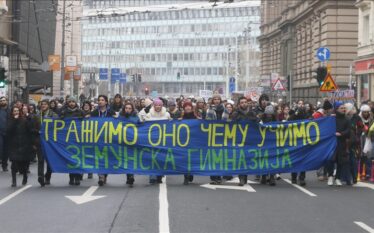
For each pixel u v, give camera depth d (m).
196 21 127.06
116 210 11.31
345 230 9.69
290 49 66.19
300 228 9.80
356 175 15.77
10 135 14.86
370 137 16.34
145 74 130.62
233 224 10.06
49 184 15.31
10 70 48.44
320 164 15.28
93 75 74.88
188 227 9.78
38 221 10.30
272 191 14.13
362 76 42.41
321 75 25.78
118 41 133.38
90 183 15.57
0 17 39.62
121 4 128.88
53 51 66.50
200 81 127.62
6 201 12.48
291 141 15.31
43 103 19.56
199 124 15.24
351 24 49.16
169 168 15.16
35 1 50.38
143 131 15.15
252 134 15.28
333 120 15.31
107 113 15.67
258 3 118.06
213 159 15.24
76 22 81.50
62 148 15.03
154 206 11.75
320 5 51.44
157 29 131.25
